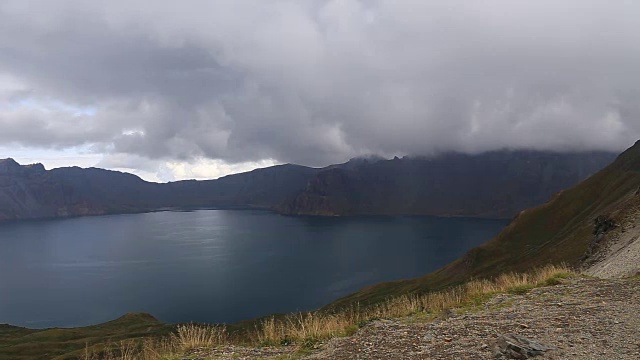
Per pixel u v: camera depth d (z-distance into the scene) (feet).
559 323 38.17
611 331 33.96
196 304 547.49
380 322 46.44
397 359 32.96
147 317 447.83
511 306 49.57
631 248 112.37
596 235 215.92
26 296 618.44
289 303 536.01
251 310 512.63
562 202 613.93
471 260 532.32
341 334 44.88
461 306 53.88
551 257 335.88
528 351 29.94
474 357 30.94
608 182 595.06
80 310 542.16
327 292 588.09
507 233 582.35
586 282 60.49
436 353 33.12
